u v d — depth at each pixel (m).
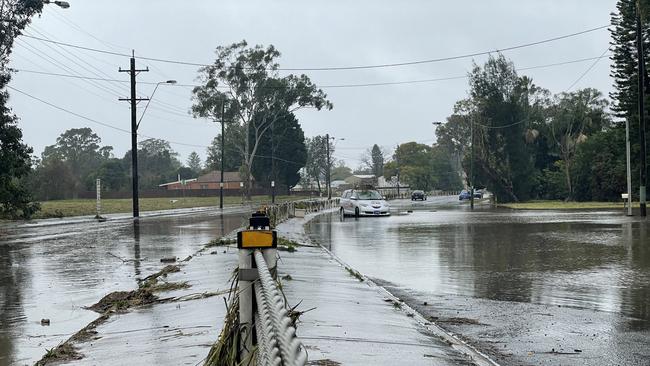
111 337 7.55
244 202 83.38
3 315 9.86
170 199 103.44
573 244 20.19
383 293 10.60
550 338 7.97
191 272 13.01
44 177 99.50
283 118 96.81
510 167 71.44
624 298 10.73
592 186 67.38
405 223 34.06
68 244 23.36
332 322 7.73
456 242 21.72
